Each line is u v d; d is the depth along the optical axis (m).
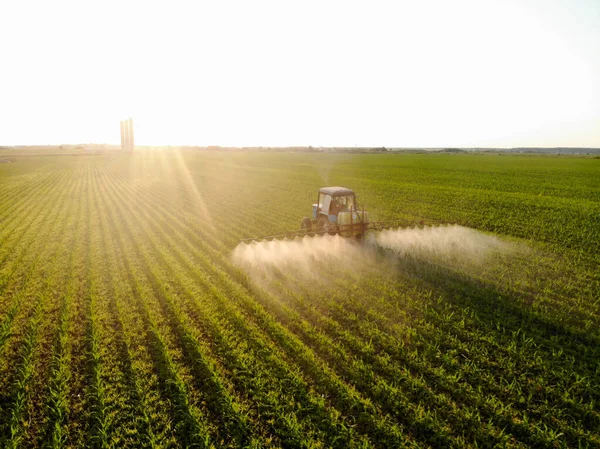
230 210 23.83
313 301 9.99
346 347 7.84
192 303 9.86
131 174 52.31
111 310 9.50
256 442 5.38
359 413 5.99
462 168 60.28
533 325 8.77
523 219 21.14
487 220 20.62
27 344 7.89
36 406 6.23
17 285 11.16
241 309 9.47
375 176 46.75
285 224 19.39
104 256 14.06
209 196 30.50
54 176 48.62
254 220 20.58
